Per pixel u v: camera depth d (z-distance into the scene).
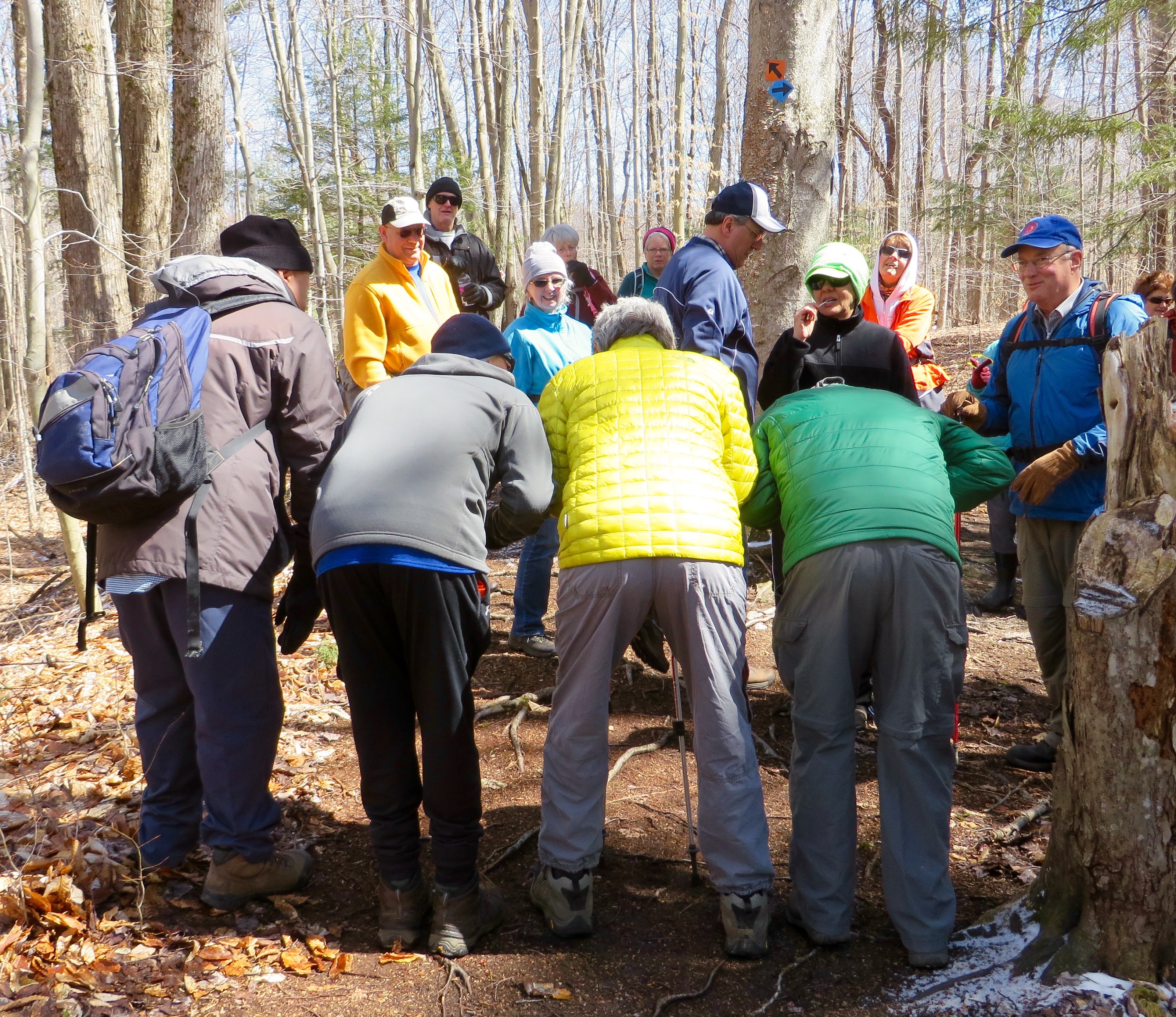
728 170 25.39
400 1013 2.35
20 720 4.27
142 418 2.50
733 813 2.57
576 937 2.66
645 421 2.70
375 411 2.66
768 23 5.30
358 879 2.96
